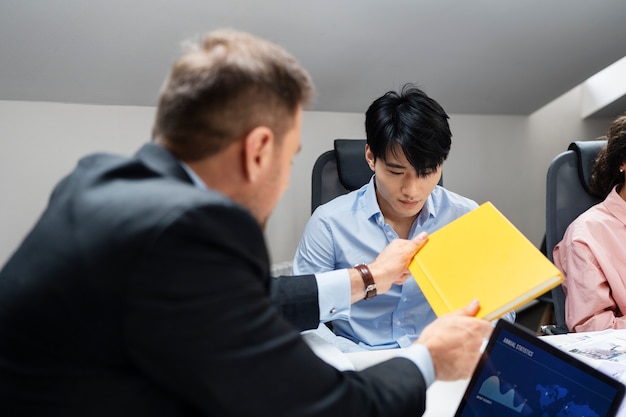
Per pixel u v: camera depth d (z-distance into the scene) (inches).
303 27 73.6
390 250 40.6
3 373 19.6
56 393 19.1
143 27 68.6
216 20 69.7
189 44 24.7
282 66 22.6
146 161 22.3
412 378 24.2
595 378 27.3
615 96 100.9
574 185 59.2
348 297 40.2
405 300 49.9
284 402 20.0
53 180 81.8
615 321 48.5
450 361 26.5
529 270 30.9
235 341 19.1
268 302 21.3
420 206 48.4
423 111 43.9
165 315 18.1
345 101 93.0
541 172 113.9
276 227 96.2
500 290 30.8
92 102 80.9
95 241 18.9
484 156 108.7
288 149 24.0
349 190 63.8
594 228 53.6
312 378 20.9
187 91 21.4
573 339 41.5
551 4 75.5
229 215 20.0
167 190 20.1
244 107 21.3
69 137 81.3
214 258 19.2
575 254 52.6
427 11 73.8
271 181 23.9
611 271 51.1
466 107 101.5
